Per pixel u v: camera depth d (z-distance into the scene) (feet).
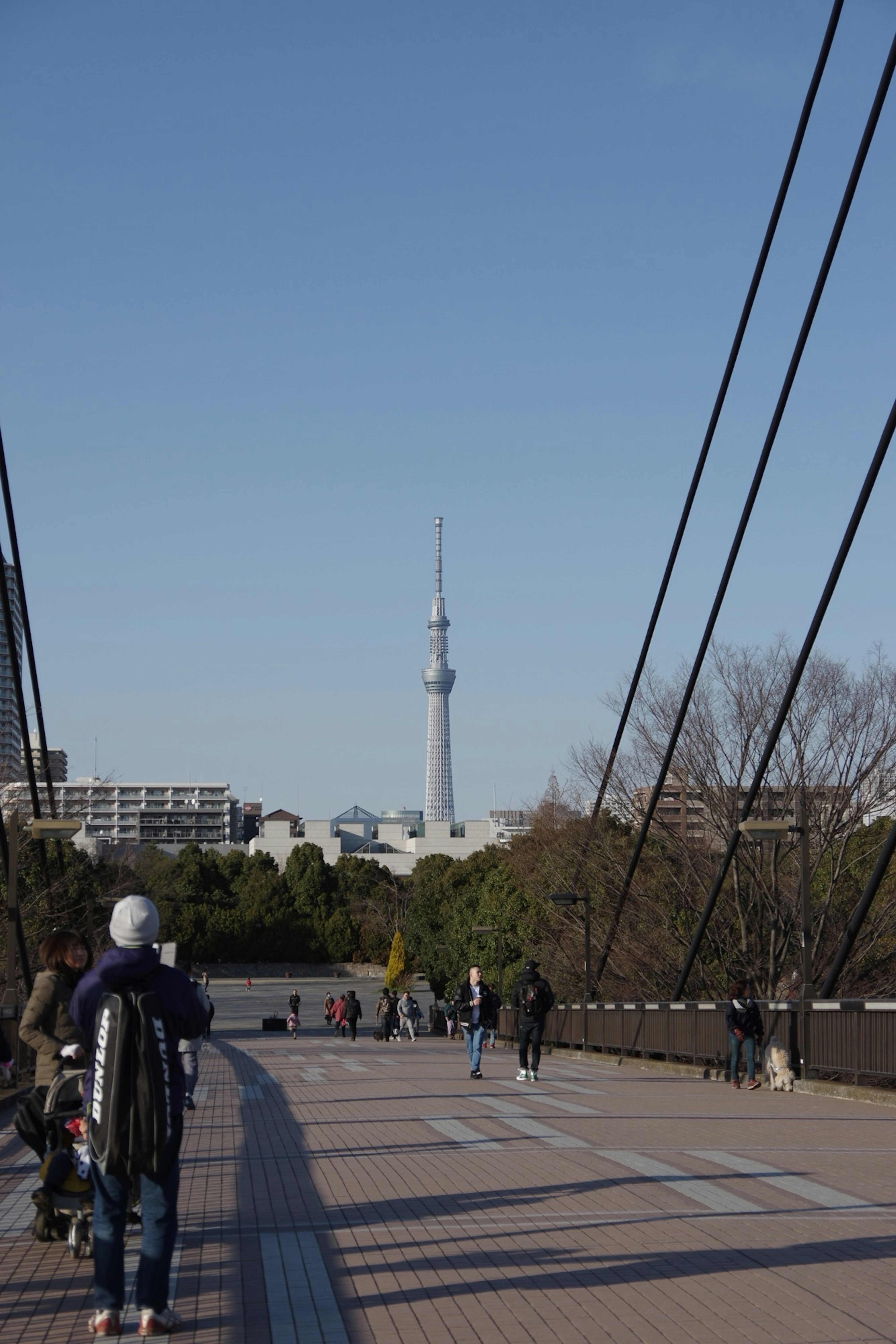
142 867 378.73
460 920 240.94
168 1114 17.93
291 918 440.86
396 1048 138.00
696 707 127.75
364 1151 35.86
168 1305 18.89
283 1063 91.40
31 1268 22.11
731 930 125.70
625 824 148.46
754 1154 34.01
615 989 133.59
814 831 120.16
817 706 123.13
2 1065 33.06
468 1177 30.48
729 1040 64.69
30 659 106.52
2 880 108.27
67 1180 22.68
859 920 61.57
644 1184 28.96
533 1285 20.04
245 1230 24.52
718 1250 22.27
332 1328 17.87
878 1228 24.06
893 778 120.26
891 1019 50.01
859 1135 39.24
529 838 219.20
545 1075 73.20
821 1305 18.74
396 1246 22.89
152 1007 18.24
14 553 99.35
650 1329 17.56
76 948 24.29
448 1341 17.17
